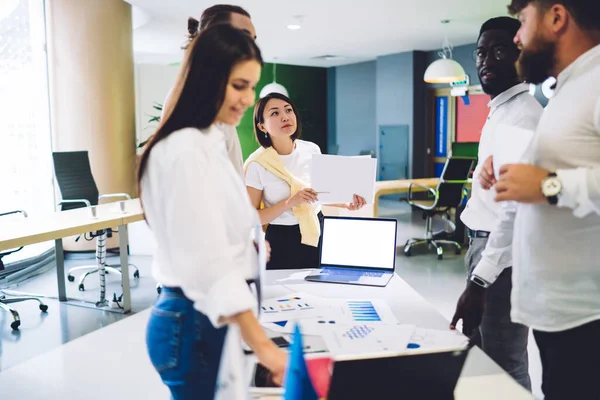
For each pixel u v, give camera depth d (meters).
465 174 6.02
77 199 5.14
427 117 10.22
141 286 5.00
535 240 1.33
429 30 7.94
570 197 1.14
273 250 2.57
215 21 1.75
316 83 12.62
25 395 2.86
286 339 1.50
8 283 5.16
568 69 1.28
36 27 6.09
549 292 1.32
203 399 1.25
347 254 2.23
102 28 6.11
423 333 1.53
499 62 1.75
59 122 6.15
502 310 1.77
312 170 2.44
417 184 6.29
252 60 1.17
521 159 1.38
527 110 1.70
